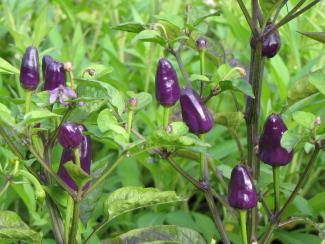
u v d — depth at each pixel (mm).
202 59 492
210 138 696
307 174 437
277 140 438
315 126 411
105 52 805
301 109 615
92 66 446
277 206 462
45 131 432
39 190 408
